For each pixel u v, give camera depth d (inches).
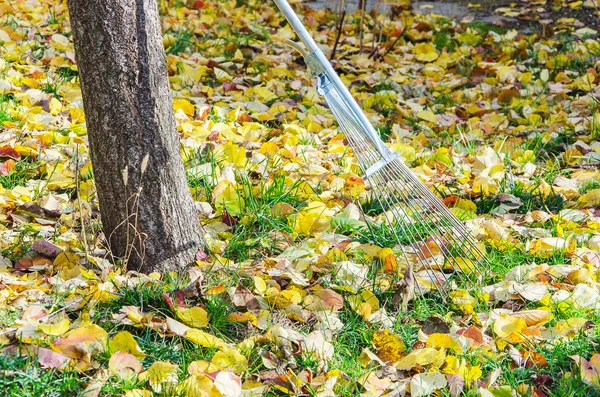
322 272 135.2
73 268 129.2
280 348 112.8
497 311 124.3
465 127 216.2
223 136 193.0
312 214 149.9
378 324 122.0
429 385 105.3
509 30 290.8
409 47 280.1
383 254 138.0
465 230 138.9
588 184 174.2
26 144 176.2
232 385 102.4
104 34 121.1
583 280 134.0
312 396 104.0
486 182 170.2
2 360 102.0
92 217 149.7
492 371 109.7
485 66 255.4
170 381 103.3
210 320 119.7
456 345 114.2
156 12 125.6
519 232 152.2
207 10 304.7
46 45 245.6
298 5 318.3
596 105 221.5
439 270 138.9
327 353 112.7
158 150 127.5
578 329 119.9
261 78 241.0
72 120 197.0
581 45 274.2
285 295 124.5
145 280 126.5
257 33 285.9
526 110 220.8
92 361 108.0
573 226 153.1
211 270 131.8
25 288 123.6
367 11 319.3
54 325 110.1
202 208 152.9
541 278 134.0
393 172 136.8
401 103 231.5
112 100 123.8
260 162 177.3
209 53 259.1
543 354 115.1
